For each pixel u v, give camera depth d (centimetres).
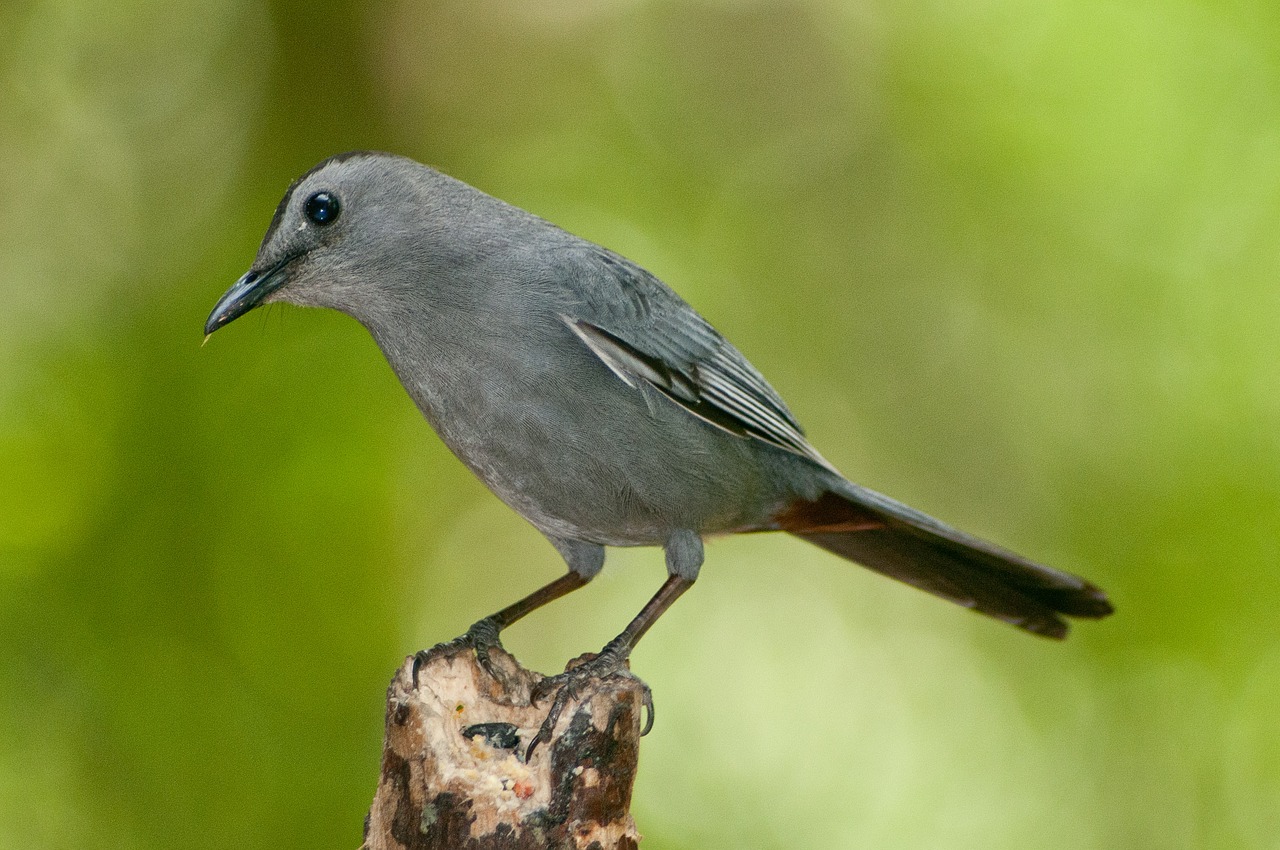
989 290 1430
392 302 778
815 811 1281
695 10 1538
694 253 1440
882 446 1453
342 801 1065
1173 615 1211
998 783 1287
